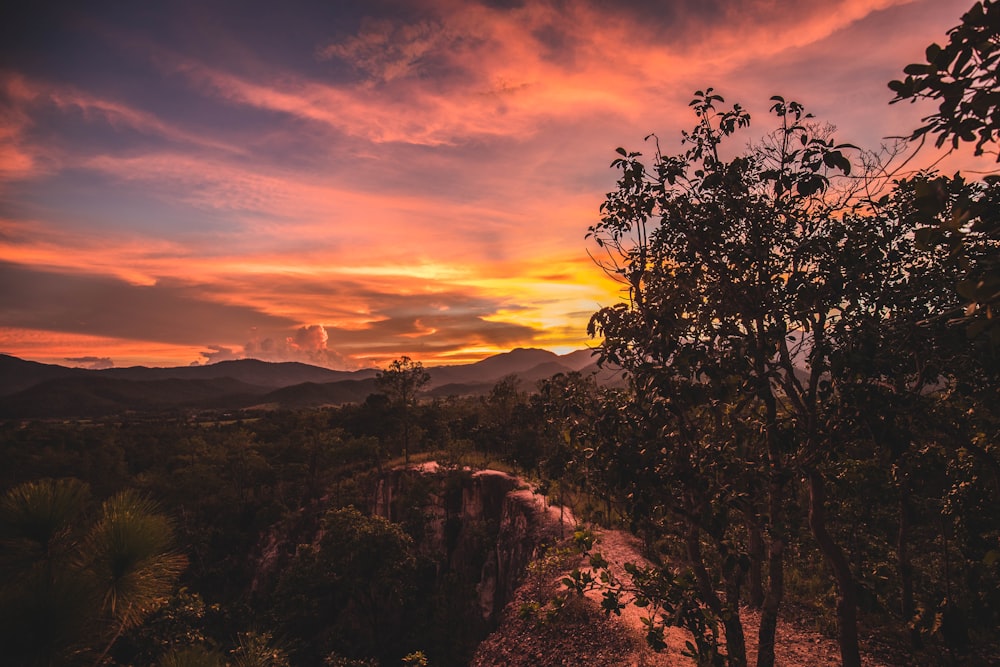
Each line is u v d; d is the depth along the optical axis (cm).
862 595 533
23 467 6253
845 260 454
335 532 3058
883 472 886
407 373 5678
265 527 5534
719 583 545
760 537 576
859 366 387
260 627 2891
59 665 268
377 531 3052
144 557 295
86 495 306
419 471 4756
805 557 1460
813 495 553
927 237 251
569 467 562
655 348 477
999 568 675
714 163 493
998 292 229
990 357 341
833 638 1062
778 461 509
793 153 466
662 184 518
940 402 647
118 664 329
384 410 6550
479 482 4088
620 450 449
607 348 508
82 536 298
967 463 712
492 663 1282
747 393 444
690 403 421
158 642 1061
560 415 529
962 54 239
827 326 449
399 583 3044
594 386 534
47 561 285
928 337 392
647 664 990
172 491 5744
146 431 10881
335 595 3284
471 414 6788
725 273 497
